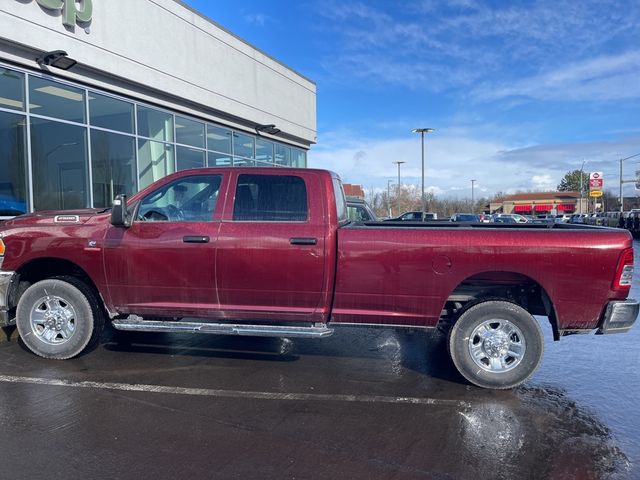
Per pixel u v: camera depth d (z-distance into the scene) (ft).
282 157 65.26
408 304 15.67
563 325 15.15
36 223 17.37
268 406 13.78
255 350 19.22
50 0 31.50
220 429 12.29
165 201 17.12
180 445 11.42
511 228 16.30
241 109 53.06
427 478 10.18
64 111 34.30
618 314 14.60
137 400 14.02
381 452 11.26
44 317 17.35
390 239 15.48
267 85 58.08
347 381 15.93
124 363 17.33
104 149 37.76
